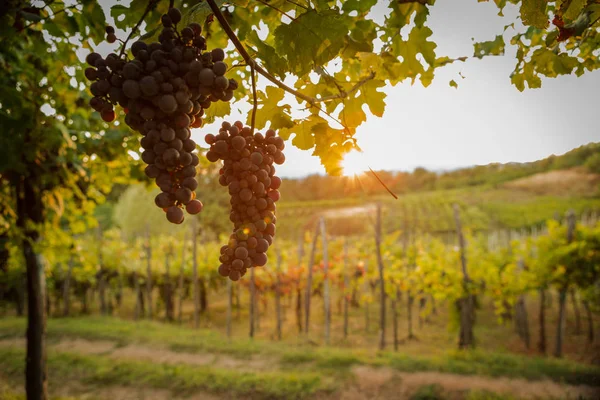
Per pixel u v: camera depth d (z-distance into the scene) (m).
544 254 10.92
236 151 1.26
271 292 15.10
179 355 9.74
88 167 5.13
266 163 1.30
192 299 19.41
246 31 1.85
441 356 9.98
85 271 16.44
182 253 16.56
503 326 13.95
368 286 17.83
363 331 13.67
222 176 1.32
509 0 1.89
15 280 15.07
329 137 1.84
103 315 16.58
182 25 1.54
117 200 29.66
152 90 1.01
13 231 4.42
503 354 9.95
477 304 15.13
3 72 3.15
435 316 15.66
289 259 16.89
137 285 16.75
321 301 18.28
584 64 2.21
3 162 3.56
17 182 4.36
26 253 4.74
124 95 1.09
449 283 11.20
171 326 13.75
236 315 17.19
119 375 8.11
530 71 2.05
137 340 10.92
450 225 34.12
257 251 1.26
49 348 10.30
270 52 1.64
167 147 1.08
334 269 14.33
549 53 2.04
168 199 1.09
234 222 1.28
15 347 9.96
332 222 37.66
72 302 19.91
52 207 4.89
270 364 9.05
